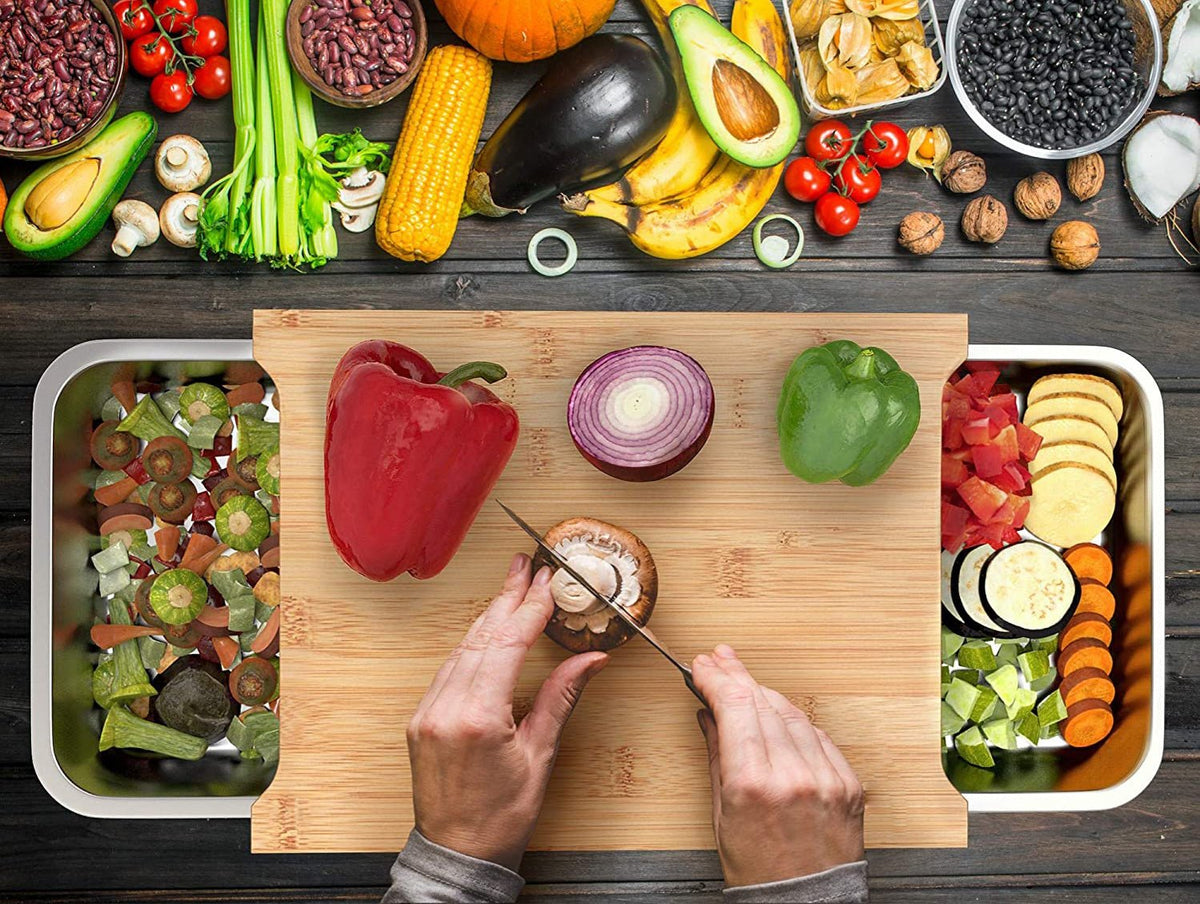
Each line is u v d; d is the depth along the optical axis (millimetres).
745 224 1161
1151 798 1230
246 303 1210
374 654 995
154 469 1165
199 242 1163
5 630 1196
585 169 1125
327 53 1131
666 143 1166
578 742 1000
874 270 1235
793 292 1230
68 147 1134
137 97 1203
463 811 849
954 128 1239
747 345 1012
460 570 1000
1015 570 1141
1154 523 1134
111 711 1145
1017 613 1137
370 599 996
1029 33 1189
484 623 903
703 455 1010
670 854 1181
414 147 1131
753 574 1007
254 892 1200
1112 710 1189
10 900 1186
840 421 904
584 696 1001
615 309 1222
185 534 1205
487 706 854
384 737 993
